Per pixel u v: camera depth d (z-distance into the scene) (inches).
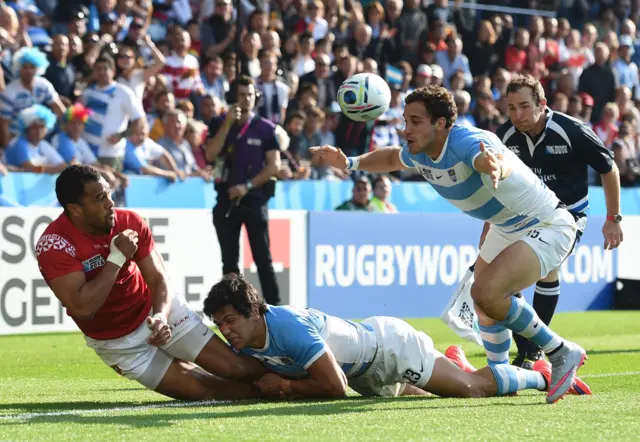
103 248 717.9
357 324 745.6
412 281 1775.3
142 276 751.1
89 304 693.9
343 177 1872.5
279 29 2064.5
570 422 625.3
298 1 2119.8
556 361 743.1
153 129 1742.1
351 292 1702.8
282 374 751.1
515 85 940.0
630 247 2018.9
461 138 720.3
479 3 2524.6
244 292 705.0
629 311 1935.3
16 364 1118.4
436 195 1895.9
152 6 2030.0
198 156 1758.1
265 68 1823.3
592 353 1214.3
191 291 1560.0
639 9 2763.3
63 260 700.0
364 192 1747.0
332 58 2103.8
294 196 1718.8
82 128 1596.9
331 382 714.8
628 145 2289.6
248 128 1373.0
